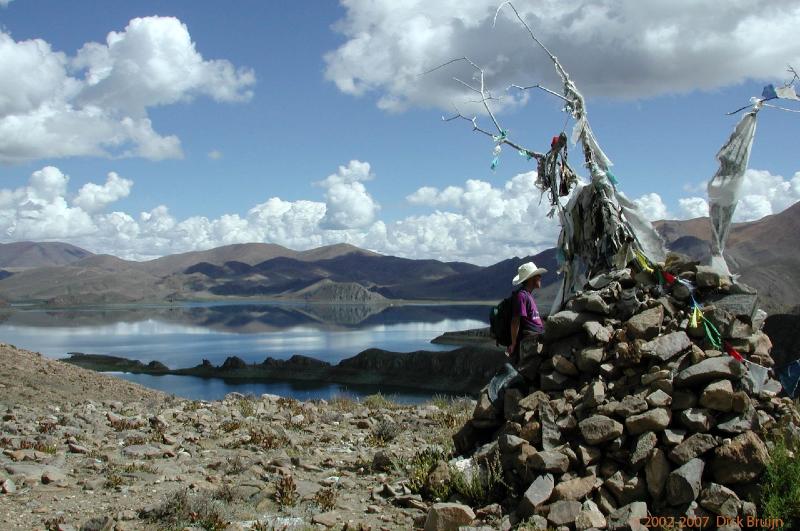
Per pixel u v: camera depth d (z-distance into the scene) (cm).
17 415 1310
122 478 838
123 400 2344
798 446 694
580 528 671
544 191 965
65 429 1098
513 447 757
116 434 1088
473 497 755
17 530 698
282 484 801
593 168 898
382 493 811
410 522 736
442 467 796
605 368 774
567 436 753
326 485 838
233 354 11175
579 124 909
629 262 861
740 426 701
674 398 730
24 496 776
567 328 817
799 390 831
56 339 14600
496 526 701
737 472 677
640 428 717
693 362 749
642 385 750
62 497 780
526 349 847
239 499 786
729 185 823
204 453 977
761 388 743
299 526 712
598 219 901
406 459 902
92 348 12256
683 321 787
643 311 796
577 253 929
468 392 6512
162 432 1090
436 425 1187
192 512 723
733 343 766
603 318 814
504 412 824
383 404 1543
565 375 802
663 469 693
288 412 1313
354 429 1172
